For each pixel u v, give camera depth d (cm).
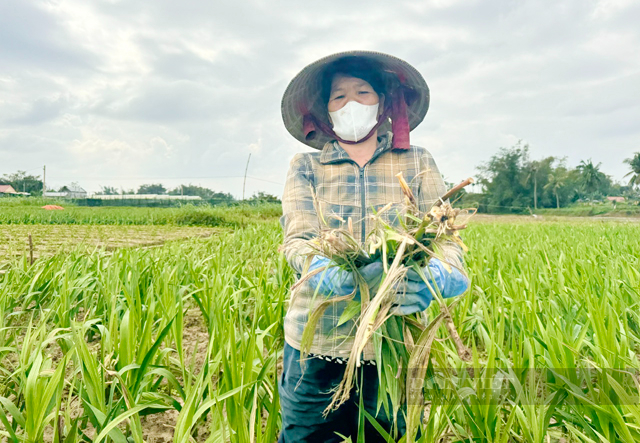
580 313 304
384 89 185
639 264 475
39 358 198
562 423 210
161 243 1246
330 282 143
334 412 171
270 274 546
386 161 179
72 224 2456
